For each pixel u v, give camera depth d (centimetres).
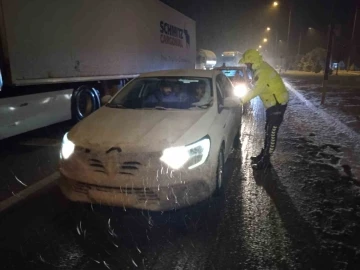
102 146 324
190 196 326
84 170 323
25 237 312
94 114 421
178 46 1464
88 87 813
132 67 996
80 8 719
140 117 395
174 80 491
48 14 621
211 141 359
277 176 473
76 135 353
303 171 495
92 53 778
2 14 522
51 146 625
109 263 275
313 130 788
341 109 1123
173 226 332
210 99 448
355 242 306
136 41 1011
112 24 859
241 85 1207
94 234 318
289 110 1101
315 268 269
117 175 314
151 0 1110
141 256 284
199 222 340
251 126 855
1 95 574
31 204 380
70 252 290
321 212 364
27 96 622
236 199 395
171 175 316
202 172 335
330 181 455
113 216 351
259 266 271
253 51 466
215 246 298
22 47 564
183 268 269
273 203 385
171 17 1342
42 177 464
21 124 611
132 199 313
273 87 470
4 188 425
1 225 333
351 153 592
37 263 275
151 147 320
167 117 391
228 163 533
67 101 745
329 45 1205
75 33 708
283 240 308
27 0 569
